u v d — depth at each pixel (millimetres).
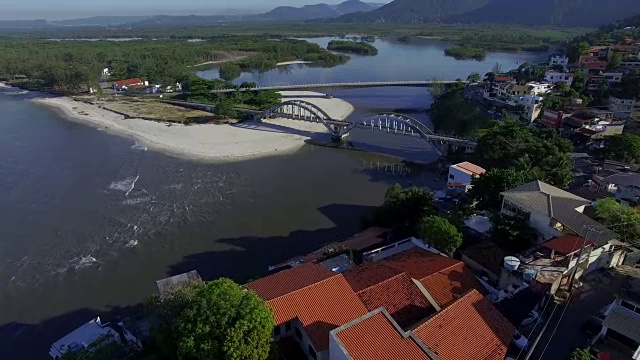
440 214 54438
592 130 85500
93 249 56438
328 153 96375
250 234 60344
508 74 145875
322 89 167125
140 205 68500
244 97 138875
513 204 45062
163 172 82312
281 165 87812
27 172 82125
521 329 30875
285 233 60719
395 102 147375
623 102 97188
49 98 147125
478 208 53781
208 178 79812
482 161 73875
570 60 150375
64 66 156250
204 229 61562
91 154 92125
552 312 32719
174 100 139000
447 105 116500
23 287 49156
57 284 49656
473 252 42906
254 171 84000
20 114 126812
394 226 55406
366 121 101250
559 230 40531
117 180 78188
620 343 28797
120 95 149875
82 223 62906
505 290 36406
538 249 39406
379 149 99562
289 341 30922
